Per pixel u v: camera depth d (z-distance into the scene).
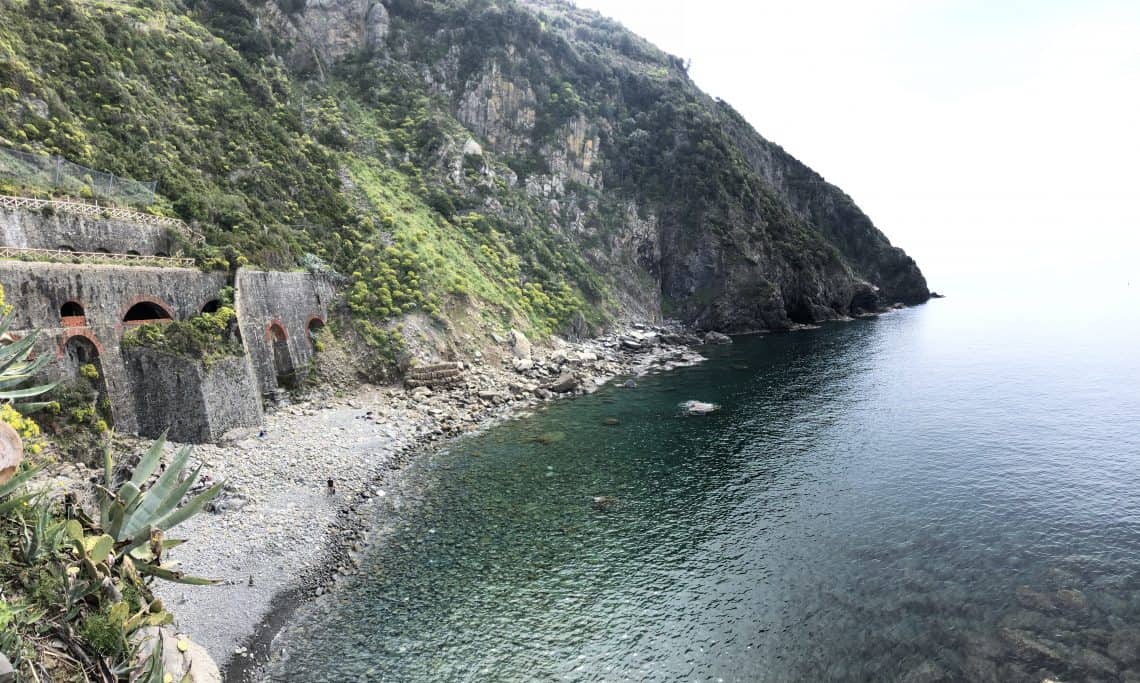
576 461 42.16
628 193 115.62
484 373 64.19
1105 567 26.47
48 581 8.28
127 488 10.52
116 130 51.81
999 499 33.75
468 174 94.50
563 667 22.00
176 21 72.19
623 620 24.59
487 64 109.25
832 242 148.38
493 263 84.25
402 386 58.88
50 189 40.38
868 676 21.16
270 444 41.31
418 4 112.38
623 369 74.44
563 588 26.73
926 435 45.66
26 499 8.98
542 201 105.94
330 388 55.09
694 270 109.94
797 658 22.16
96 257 37.66
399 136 92.75
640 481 38.50
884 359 76.88
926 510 32.94
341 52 102.38
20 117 44.28
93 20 58.19
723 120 138.25
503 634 23.72
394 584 26.91
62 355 32.41
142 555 10.13
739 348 88.94
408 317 63.81
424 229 78.44
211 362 40.47
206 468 35.09
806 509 33.88
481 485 37.91
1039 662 21.19
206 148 60.31
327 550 29.30
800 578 27.08
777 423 50.31
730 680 21.27
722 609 25.12
